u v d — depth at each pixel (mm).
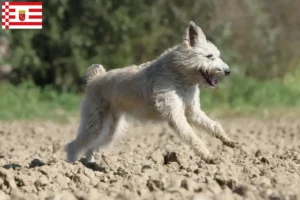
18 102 66812
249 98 70062
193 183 17984
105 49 74438
